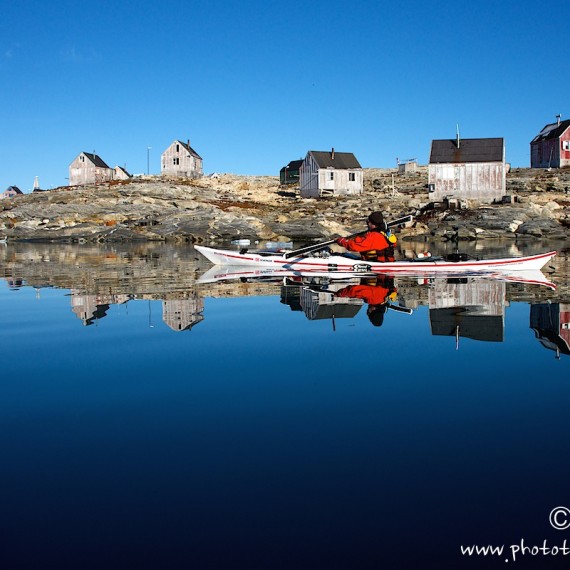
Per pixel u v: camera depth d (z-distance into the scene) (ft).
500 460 9.20
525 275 39.11
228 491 8.30
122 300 27.91
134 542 7.09
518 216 102.06
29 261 55.01
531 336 18.47
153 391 12.98
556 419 10.95
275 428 10.66
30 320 22.31
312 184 178.29
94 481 8.64
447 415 11.24
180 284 34.88
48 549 6.95
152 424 10.92
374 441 10.01
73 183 261.03
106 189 167.43
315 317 22.52
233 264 48.08
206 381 13.73
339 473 8.82
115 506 7.93
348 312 23.73
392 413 11.39
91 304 26.73
